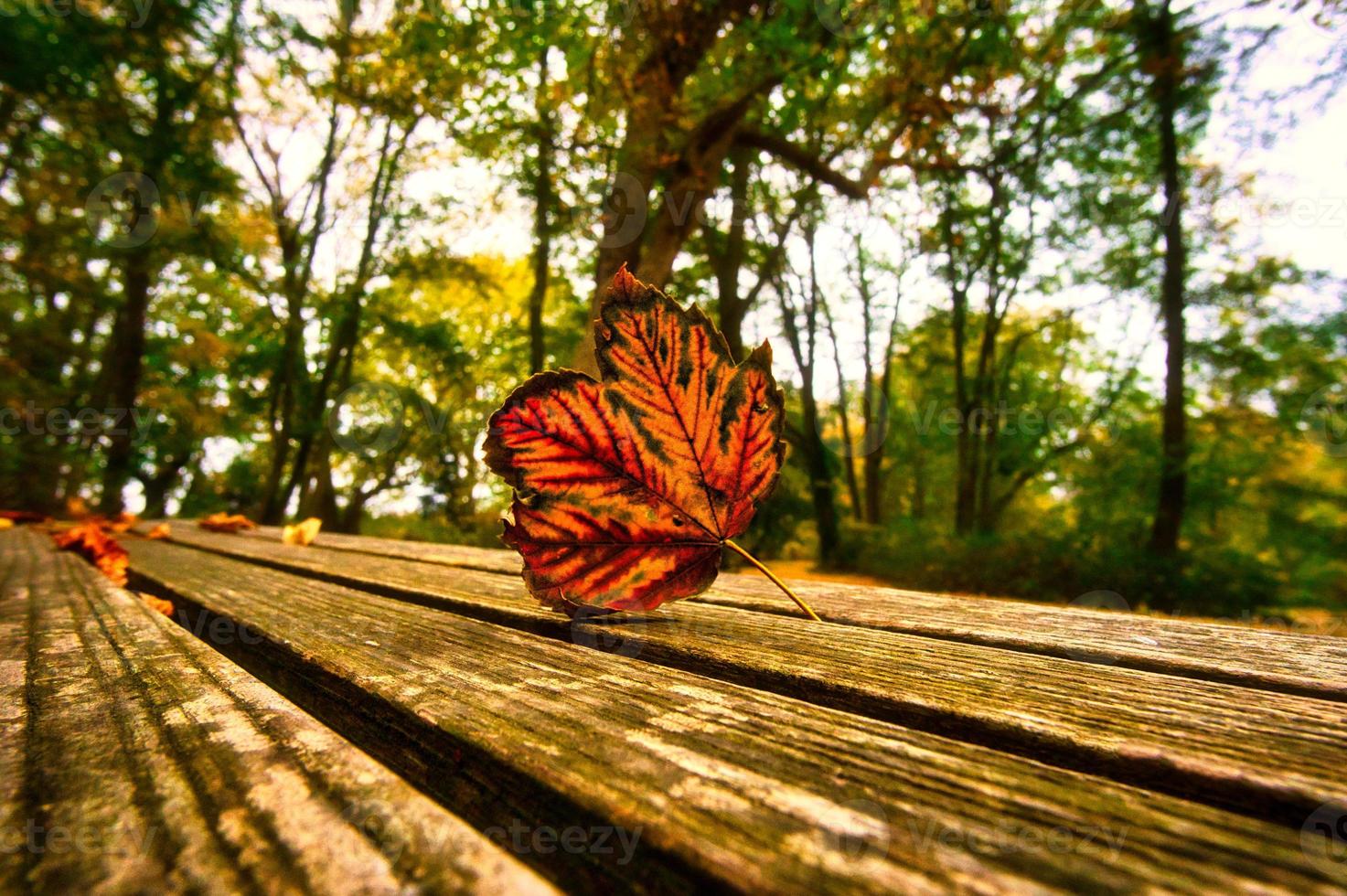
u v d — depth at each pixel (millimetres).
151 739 442
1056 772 394
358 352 21312
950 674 625
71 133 11281
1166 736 463
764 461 752
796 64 7375
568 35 7961
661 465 725
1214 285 14125
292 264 18047
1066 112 13828
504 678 603
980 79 9109
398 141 17891
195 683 575
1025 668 645
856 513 21875
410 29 9492
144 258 13805
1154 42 11133
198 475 24906
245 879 287
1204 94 11875
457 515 18234
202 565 1906
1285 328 13883
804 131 11312
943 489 27359
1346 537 13250
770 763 410
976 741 505
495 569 1580
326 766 397
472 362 19609
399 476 20203
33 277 12664
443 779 462
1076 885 286
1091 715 508
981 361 18422
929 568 12758
